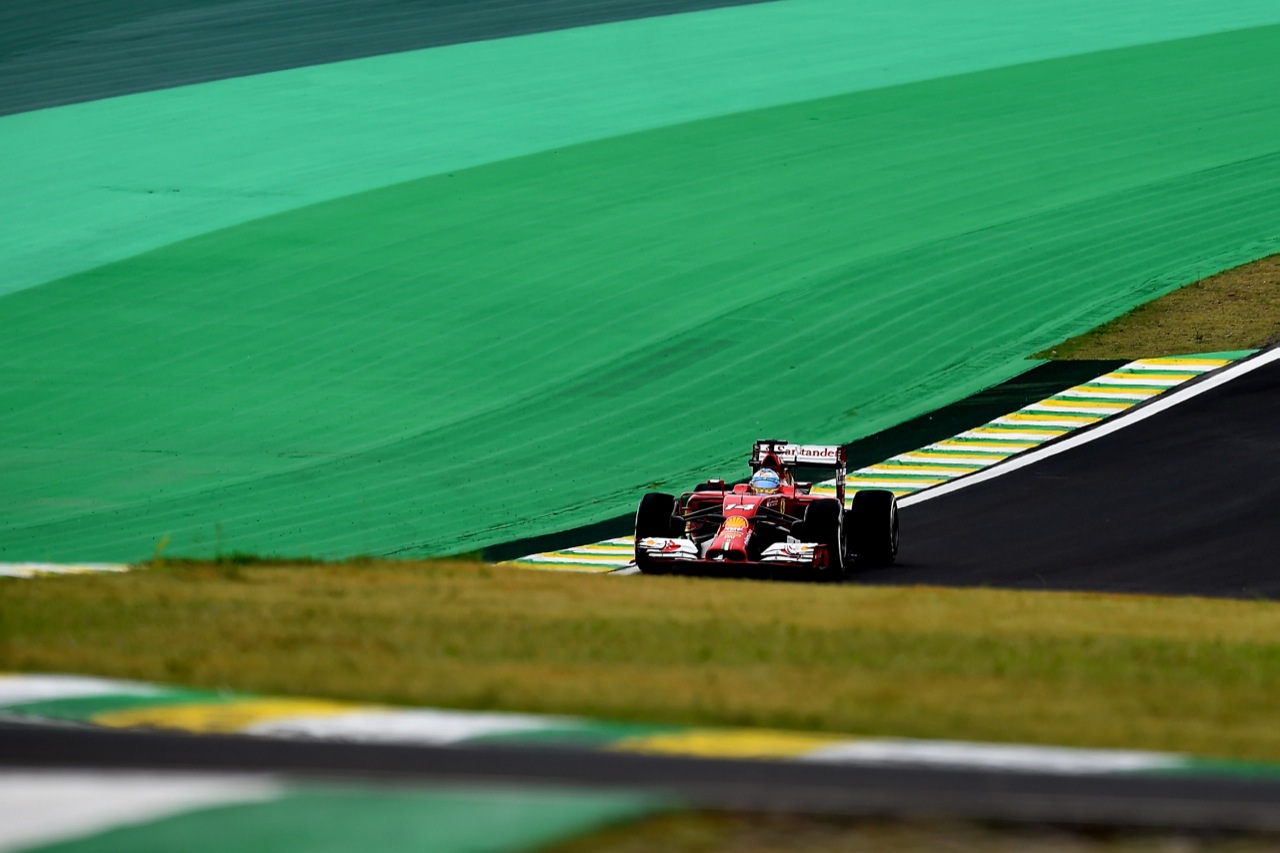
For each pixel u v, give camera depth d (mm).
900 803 17266
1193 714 22688
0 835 15844
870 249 122188
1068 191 132875
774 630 30672
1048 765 19297
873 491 63688
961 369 100000
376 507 82375
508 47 190000
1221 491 74812
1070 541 67688
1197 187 131750
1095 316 107125
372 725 20875
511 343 109062
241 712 21438
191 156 154125
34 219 138875
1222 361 96062
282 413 99250
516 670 24844
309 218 135375
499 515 80375
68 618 28953
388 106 167750
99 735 20062
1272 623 37281
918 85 165375
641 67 177375
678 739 20375
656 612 33875
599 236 128000
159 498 84812
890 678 25125
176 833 15977
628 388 100562
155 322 115688
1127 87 161125
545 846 15758
